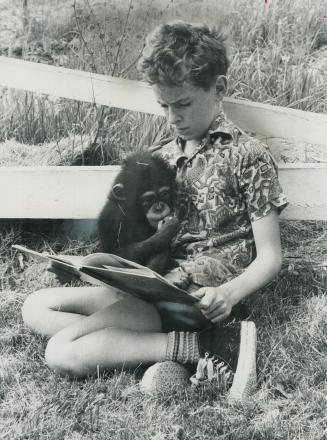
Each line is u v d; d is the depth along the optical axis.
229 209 2.74
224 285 2.55
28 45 4.15
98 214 3.46
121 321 2.58
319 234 3.46
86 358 2.49
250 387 2.44
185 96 2.61
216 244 2.75
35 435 2.20
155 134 3.61
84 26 4.07
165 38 2.61
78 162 3.68
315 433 2.19
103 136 3.69
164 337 2.52
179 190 2.86
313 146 3.42
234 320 2.68
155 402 2.35
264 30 3.77
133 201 3.11
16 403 2.42
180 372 2.46
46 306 2.85
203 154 2.76
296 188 3.28
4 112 3.88
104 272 2.38
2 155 3.72
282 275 3.26
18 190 3.49
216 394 2.41
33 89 3.57
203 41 2.60
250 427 2.21
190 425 2.22
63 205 3.49
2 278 3.46
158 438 2.16
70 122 3.79
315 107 3.56
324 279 3.24
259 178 2.66
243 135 2.74
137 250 2.91
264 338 2.86
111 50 3.89
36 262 3.54
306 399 2.38
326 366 2.59
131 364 2.52
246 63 3.65
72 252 3.58
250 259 2.76
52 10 4.16
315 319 2.97
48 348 2.54
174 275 2.74
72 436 2.19
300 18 3.77
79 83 3.52
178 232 2.88
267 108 3.35
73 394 2.43
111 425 2.24
